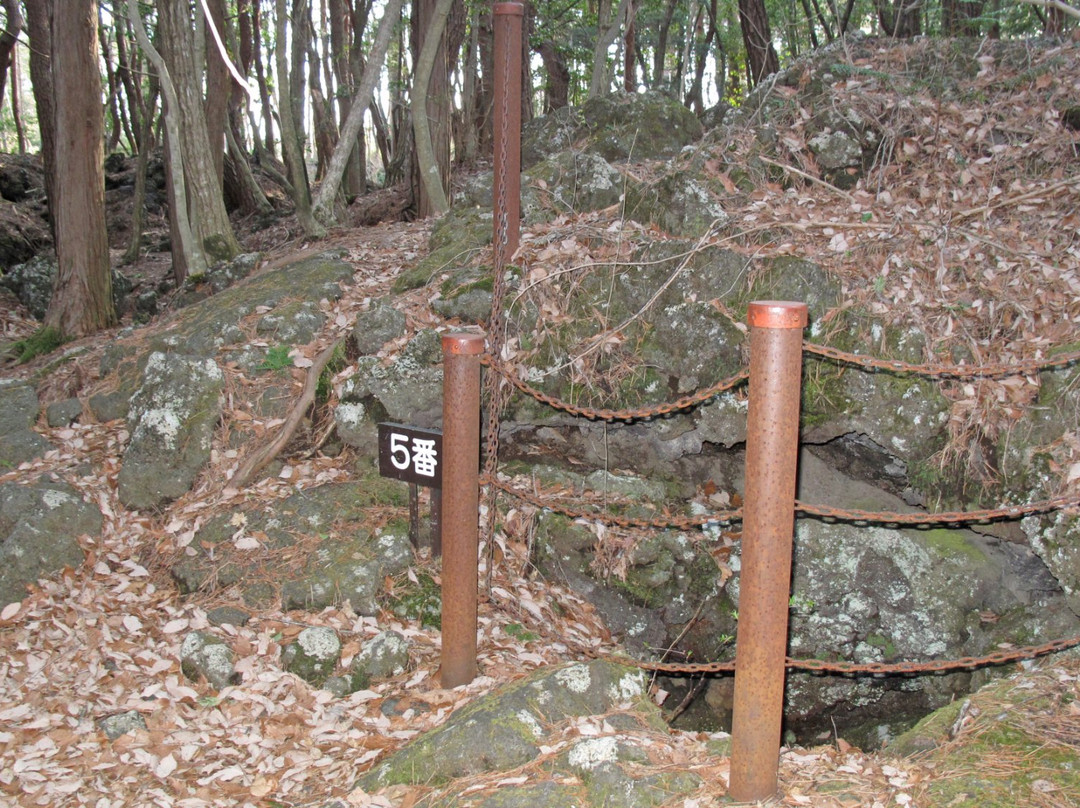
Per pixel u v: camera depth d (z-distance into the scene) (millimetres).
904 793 2760
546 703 3252
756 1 10367
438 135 10719
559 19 17297
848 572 4875
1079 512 4281
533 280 5336
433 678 3859
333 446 5395
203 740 3473
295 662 3918
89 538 4781
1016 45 6762
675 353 5066
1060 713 3139
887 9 10984
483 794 2869
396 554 4562
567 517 4852
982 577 4773
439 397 5238
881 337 4781
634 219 5785
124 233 19359
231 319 6141
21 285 12188
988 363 4766
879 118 6242
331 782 3203
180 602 4410
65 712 3615
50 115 13148
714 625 4789
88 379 6230
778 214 5441
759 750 2703
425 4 10391
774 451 2551
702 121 9289
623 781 2809
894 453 4840
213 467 5172
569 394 5180
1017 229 5359
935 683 4801
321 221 9086
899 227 5188
